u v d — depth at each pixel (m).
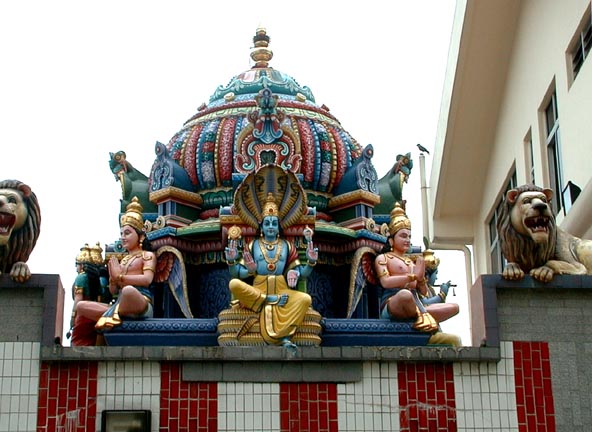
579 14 20.31
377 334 14.89
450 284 18.30
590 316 14.12
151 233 16.50
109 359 13.52
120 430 13.25
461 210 30.75
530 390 13.81
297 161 16.45
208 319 14.88
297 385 13.65
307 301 14.32
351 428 13.55
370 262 16.50
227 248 14.88
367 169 17.08
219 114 17.73
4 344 13.59
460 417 13.66
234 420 13.46
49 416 13.35
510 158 26.30
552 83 22.36
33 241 14.09
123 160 17.66
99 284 17.05
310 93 18.73
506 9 25.17
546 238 14.30
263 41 19.44
